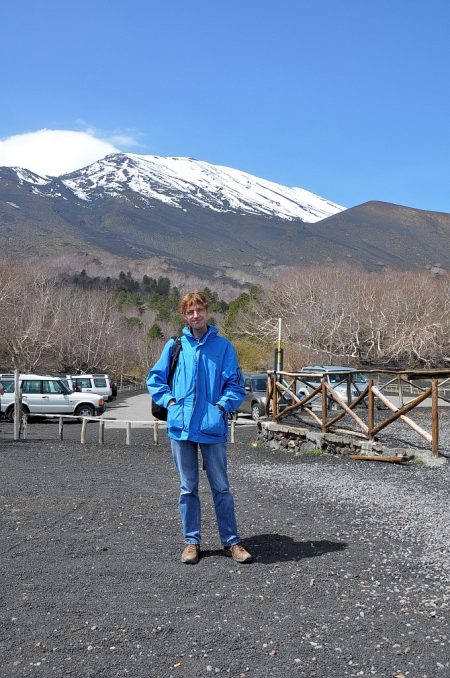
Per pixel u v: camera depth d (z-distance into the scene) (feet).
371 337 296.71
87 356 253.65
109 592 15.98
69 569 17.63
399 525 22.57
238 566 18.08
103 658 12.68
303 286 333.62
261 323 306.14
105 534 21.20
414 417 67.77
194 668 12.35
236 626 14.12
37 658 12.67
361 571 17.66
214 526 22.67
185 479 18.69
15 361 214.48
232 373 18.83
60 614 14.64
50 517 23.57
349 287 340.39
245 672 12.22
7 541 20.27
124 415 99.96
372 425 41.24
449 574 17.42
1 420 87.71
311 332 277.03
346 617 14.61
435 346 296.51
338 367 94.12
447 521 22.88
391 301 314.14
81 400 89.51
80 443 54.13
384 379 150.10
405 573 17.52
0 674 12.06
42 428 77.05
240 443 53.98
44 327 237.86
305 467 37.14
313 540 20.72
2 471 35.60
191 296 18.66
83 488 29.86
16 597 15.61
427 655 12.85
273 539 20.75
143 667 12.37
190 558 18.28
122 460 41.91
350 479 32.27
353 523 22.91
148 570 17.62
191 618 14.51
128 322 399.85
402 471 34.63
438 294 337.11
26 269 308.19
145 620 14.37
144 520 23.26
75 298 294.87
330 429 47.55
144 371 324.39
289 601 15.53
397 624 14.25
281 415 51.83
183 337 18.85
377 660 12.66
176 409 18.49
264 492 28.99
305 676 12.09
